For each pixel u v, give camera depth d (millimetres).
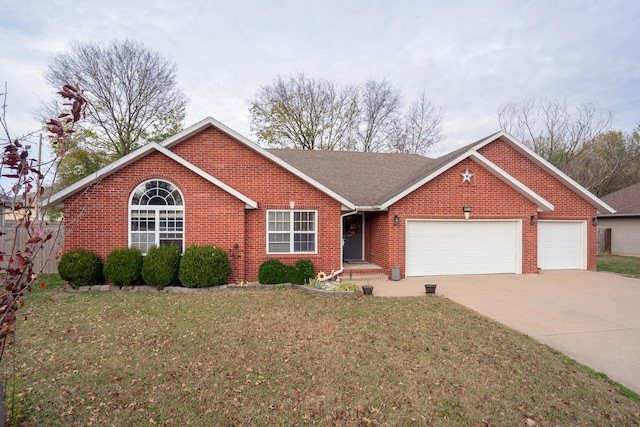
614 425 4254
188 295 10500
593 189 35125
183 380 5191
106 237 11500
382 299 10078
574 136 32844
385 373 5461
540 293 10852
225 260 11469
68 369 5508
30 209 3635
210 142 12828
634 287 11750
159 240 11828
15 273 3236
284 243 12961
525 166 15594
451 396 4836
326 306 9258
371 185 15852
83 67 27172
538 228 15445
